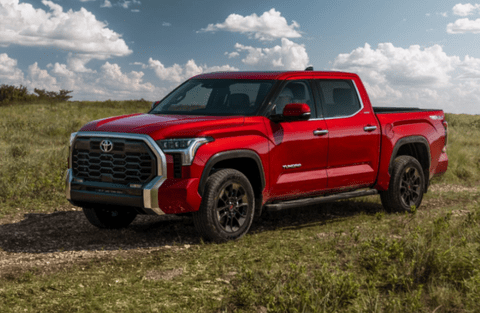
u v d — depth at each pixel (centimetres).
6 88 3416
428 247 476
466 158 1305
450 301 373
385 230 605
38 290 405
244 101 610
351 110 689
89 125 571
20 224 666
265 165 583
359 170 690
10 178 884
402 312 355
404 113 762
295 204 621
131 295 396
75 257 511
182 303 380
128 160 529
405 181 757
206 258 495
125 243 573
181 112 625
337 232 587
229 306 373
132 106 3428
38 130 1730
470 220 609
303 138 618
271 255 498
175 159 521
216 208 547
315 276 408
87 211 623
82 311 362
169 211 518
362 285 414
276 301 370
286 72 644
